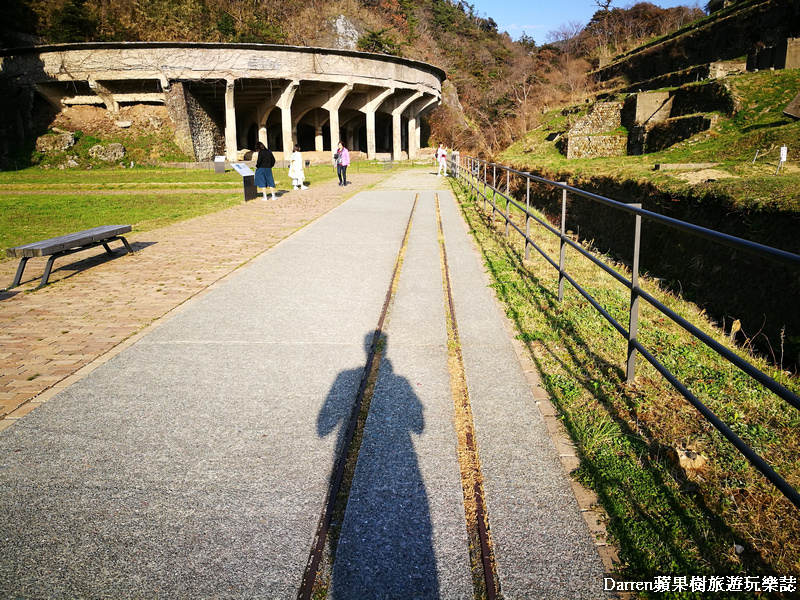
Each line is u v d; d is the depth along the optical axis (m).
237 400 3.96
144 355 4.83
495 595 2.24
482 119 86.81
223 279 7.46
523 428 3.49
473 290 6.70
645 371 4.29
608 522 2.65
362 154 61.44
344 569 2.41
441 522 2.68
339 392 4.05
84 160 45.66
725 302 9.55
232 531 2.65
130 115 51.25
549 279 7.21
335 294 6.61
